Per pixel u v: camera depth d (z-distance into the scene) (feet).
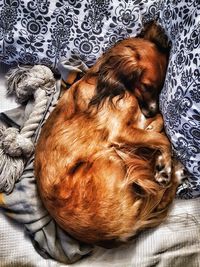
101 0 3.52
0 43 3.71
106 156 3.06
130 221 3.06
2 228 3.38
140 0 3.52
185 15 2.85
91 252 3.33
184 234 3.41
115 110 3.19
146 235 3.39
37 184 3.29
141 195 3.04
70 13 3.58
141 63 3.25
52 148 3.20
